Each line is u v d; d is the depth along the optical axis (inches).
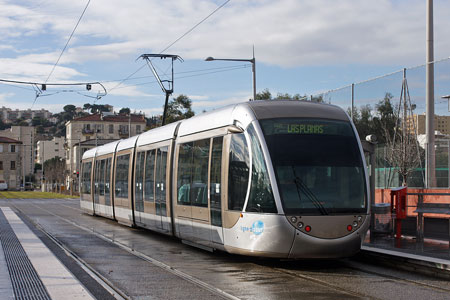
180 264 478.3
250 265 470.6
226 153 487.2
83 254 548.4
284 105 477.4
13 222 989.2
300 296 340.8
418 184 671.1
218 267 460.4
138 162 763.4
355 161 463.8
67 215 1187.3
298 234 424.5
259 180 440.8
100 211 1020.5
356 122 771.4
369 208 455.5
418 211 505.4
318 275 418.9
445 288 366.0
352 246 439.2
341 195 446.0
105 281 395.9
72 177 3400.6
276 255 428.8
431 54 674.8
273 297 337.7
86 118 4288.9
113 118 4367.6
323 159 450.9
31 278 403.5
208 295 346.9
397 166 702.5
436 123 637.9
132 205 784.9
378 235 554.9
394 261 450.9
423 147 665.0
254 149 451.8
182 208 577.0
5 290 356.2
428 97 644.7
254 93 1090.1
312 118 469.4
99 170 1040.8
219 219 489.1
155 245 629.9
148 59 1066.7
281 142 448.8
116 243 649.6
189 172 566.3
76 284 377.4
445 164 625.3
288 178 435.8
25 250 572.1
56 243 644.7
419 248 484.7
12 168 4488.2
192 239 554.3
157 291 360.2
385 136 724.0
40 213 1263.5
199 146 547.5
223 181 485.7
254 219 438.0
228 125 493.0
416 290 360.5
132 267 462.6
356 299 332.2
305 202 432.1
